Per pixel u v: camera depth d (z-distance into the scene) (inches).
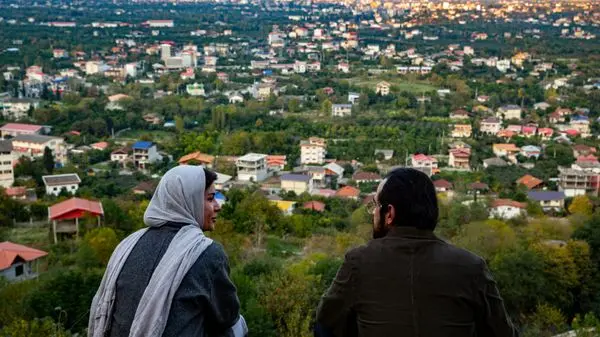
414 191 156.8
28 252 1132.5
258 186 2593.5
